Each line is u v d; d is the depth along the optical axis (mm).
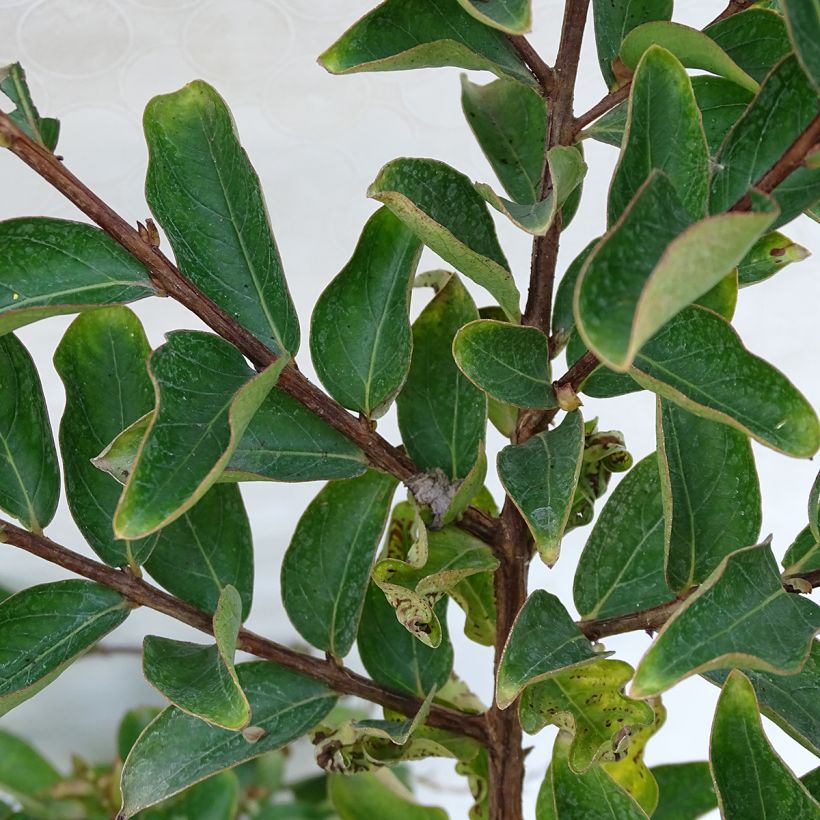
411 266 507
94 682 753
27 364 511
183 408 469
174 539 524
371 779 591
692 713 733
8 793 678
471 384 520
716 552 499
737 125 469
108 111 651
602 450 519
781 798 472
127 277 484
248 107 659
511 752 521
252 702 517
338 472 503
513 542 509
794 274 687
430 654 535
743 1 512
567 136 496
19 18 630
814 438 450
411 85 662
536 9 640
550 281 500
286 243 681
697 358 460
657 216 425
